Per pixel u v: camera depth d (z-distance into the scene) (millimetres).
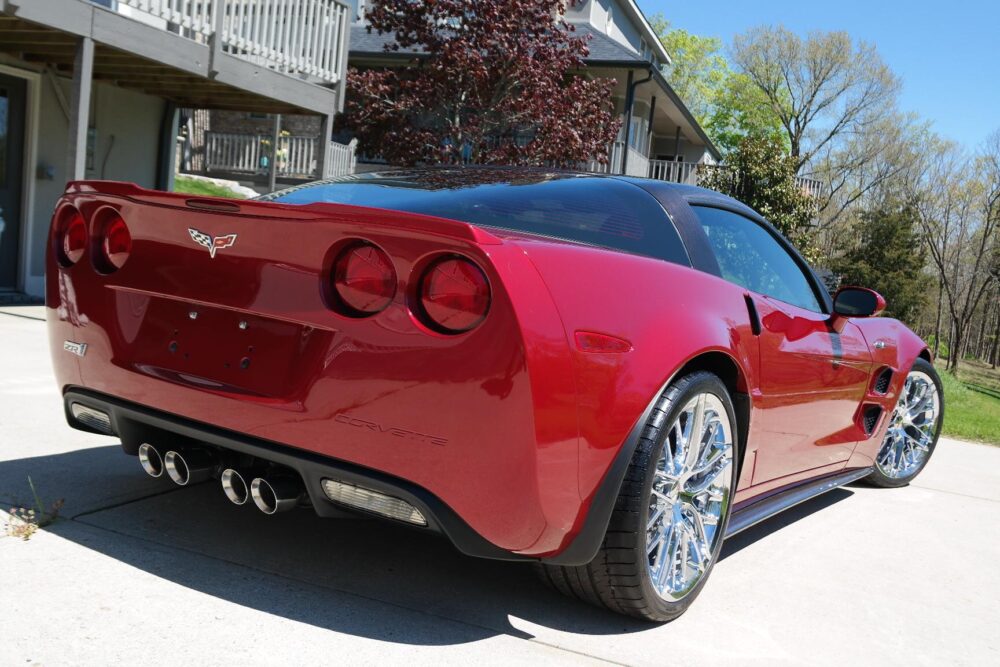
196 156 18016
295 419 2098
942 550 3473
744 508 2949
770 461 2982
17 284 8875
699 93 51469
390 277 2010
